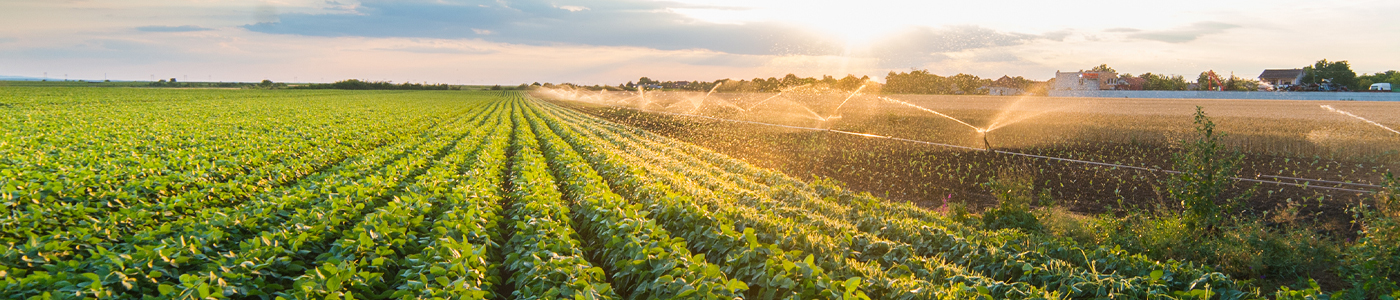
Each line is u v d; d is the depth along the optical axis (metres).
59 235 6.46
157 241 6.73
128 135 18.19
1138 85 76.81
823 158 19.17
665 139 25.64
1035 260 7.08
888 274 6.63
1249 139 19.69
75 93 69.44
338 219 7.72
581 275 6.13
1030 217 9.85
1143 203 12.39
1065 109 40.28
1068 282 6.42
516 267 6.77
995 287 6.14
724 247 7.35
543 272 6.13
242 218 7.49
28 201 8.11
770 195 12.20
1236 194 12.81
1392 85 69.50
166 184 9.83
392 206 8.54
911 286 5.90
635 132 30.48
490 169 13.80
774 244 7.25
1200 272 6.45
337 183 10.56
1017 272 7.00
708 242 7.73
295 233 7.08
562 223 8.70
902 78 79.31
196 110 37.28
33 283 5.06
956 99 56.75
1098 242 9.00
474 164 14.66
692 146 22.50
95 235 6.93
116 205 8.69
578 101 83.75
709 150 20.73
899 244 7.78
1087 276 6.44
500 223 9.48
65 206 7.72
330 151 16.81
